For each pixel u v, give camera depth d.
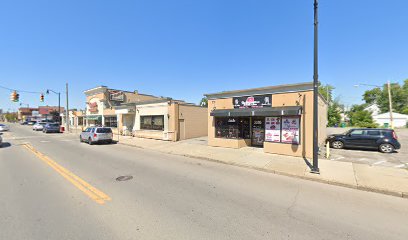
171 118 19.00
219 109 14.80
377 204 5.35
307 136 11.11
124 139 20.55
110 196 5.55
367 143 13.03
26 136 25.50
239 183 6.96
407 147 14.80
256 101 12.94
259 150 13.21
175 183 6.81
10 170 8.33
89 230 3.85
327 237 3.74
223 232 3.83
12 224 4.07
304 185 6.88
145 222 4.17
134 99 31.55
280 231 3.91
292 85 11.49
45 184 6.54
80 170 8.41
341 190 6.43
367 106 64.00
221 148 14.13
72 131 34.59
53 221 4.19
